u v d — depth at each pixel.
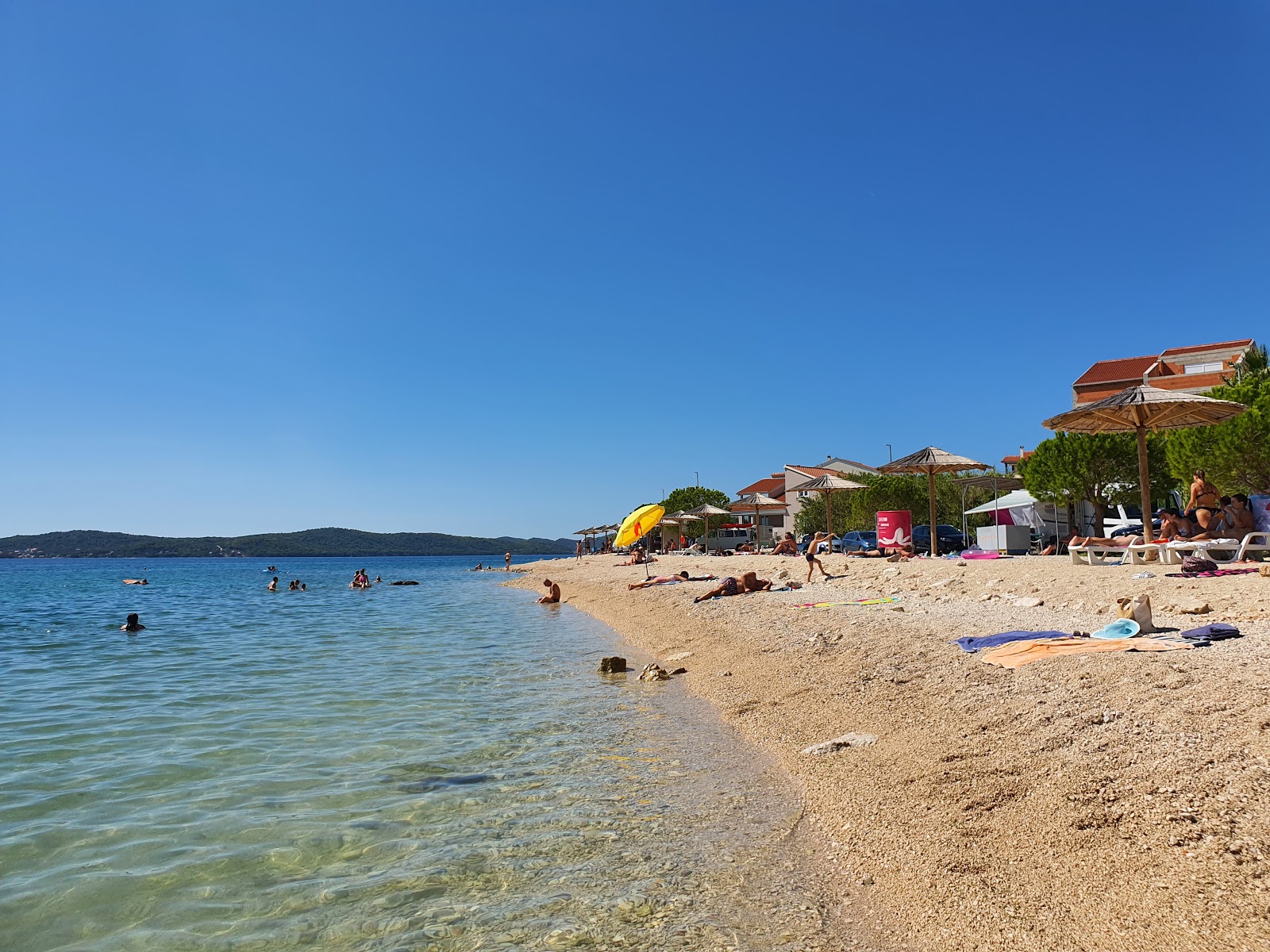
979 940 4.02
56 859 5.82
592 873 5.32
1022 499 30.31
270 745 9.10
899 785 6.10
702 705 10.48
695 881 5.12
